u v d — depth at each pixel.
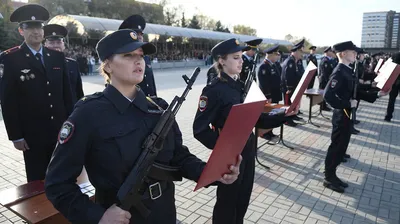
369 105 10.95
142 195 1.56
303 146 6.21
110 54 1.49
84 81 17.11
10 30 27.12
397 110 10.03
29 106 3.17
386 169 5.02
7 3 30.11
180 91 13.37
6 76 3.05
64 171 1.43
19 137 3.16
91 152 1.49
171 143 1.71
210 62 36.16
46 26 4.10
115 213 1.39
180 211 3.72
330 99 4.04
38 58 3.24
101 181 1.51
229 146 1.63
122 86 1.58
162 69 29.50
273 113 3.19
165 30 32.62
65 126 1.47
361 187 4.35
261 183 4.49
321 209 3.75
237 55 2.72
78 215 1.39
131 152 1.49
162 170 1.62
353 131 7.08
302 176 4.74
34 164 3.32
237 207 2.75
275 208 3.77
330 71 9.41
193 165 1.76
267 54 7.09
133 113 1.57
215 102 2.65
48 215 2.18
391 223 3.44
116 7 45.91
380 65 10.05
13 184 4.38
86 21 24.27
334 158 4.21
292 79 8.30
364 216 3.58
